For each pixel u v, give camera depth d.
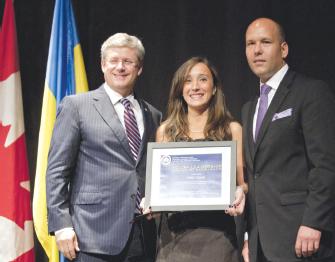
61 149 2.86
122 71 2.92
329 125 2.67
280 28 2.88
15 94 3.78
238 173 2.87
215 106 2.88
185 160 2.75
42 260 4.18
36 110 4.24
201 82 2.86
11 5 3.87
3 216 3.67
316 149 2.65
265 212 2.74
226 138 2.85
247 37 2.89
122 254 2.83
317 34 3.88
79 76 3.73
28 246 3.71
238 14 4.03
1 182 3.70
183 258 2.73
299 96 2.75
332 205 2.63
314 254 2.67
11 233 3.66
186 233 2.75
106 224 2.82
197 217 2.77
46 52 4.24
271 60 2.83
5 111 3.76
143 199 2.76
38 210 3.53
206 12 4.10
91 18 4.23
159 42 4.15
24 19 4.27
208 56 4.08
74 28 3.79
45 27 4.25
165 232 2.80
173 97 2.92
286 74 2.85
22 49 4.27
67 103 2.93
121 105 2.98
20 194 3.71
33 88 4.25
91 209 2.83
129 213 2.82
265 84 2.88
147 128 2.98
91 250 2.79
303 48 3.90
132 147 2.91
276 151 2.74
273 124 2.76
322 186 2.61
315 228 2.59
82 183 2.88
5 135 3.73
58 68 3.69
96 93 2.98
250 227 2.82
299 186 2.72
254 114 2.90
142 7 4.18
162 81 4.13
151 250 2.92
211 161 2.73
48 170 2.86
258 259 2.78
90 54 4.21
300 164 2.73
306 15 3.91
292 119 2.73
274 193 2.73
